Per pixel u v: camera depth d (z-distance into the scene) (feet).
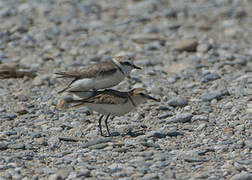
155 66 57.77
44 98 46.01
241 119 39.27
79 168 30.09
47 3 86.17
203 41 67.21
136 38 67.62
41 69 55.67
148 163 30.83
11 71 51.93
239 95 45.29
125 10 85.15
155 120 40.40
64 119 40.57
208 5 88.79
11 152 33.19
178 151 33.12
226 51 62.59
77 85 37.65
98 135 36.86
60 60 58.90
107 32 72.43
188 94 47.37
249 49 64.23
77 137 36.37
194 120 39.58
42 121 40.09
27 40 66.08
